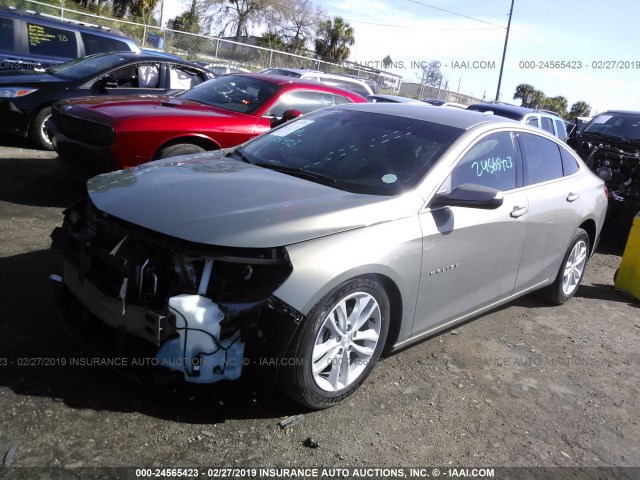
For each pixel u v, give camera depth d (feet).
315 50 113.39
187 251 8.83
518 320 15.88
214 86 23.00
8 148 26.84
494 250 12.94
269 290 8.97
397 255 10.37
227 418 9.62
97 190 10.64
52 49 32.65
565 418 11.27
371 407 10.59
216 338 8.83
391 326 11.27
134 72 26.43
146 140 17.83
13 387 9.52
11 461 8.00
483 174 12.85
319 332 9.49
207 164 12.22
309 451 9.13
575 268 17.43
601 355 14.35
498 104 44.86
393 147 12.36
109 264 9.36
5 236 15.96
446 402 11.17
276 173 11.84
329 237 9.59
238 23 110.52
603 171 23.03
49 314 11.98
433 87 98.37
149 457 8.48
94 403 9.44
